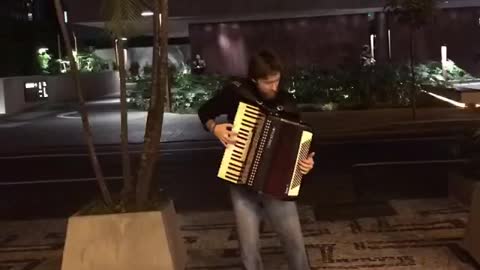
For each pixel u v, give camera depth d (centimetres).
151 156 542
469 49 3052
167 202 573
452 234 687
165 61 532
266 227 742
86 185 1163
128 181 561
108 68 4450
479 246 574
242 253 457
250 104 438
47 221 866
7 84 2667
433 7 1834
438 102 2238
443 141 1473
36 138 1861
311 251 648
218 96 460
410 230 713
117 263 516
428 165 1182
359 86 2281
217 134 443
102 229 519
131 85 3338
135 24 548
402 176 1088
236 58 3083
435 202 851
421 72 2430
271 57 439
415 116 1872
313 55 3030
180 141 1661
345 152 1385
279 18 3025
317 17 3011
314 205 877
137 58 4638
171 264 517
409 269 583
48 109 2867
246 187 445
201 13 2697
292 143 438
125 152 557
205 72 3072
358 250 646
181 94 2427
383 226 737
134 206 549
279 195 441
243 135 438
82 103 551
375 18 3052
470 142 875
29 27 3606
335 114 2083
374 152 1366
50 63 3566
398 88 2258
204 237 727
